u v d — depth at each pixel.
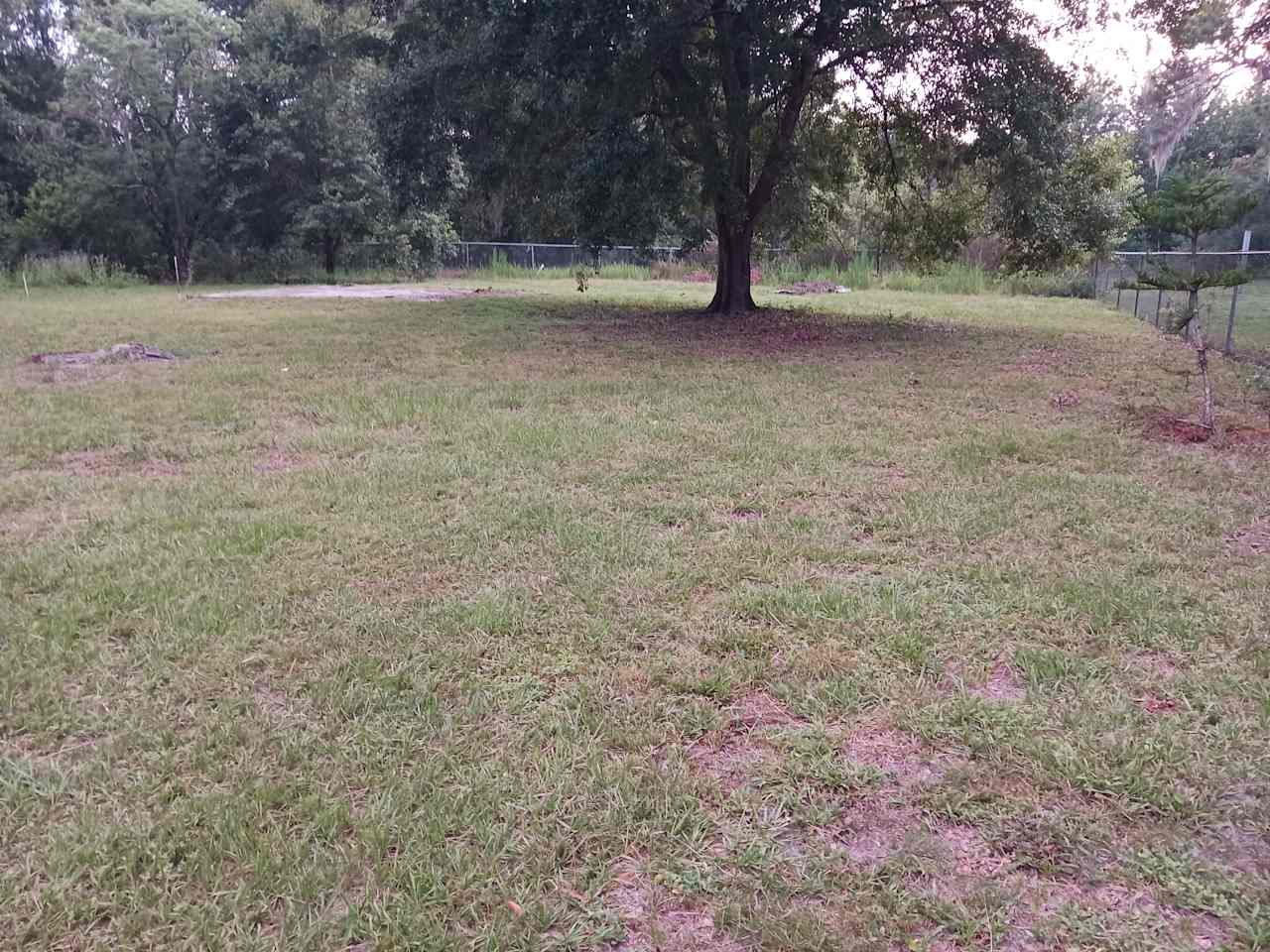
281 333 12.79
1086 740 2.54
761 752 2.54
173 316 15.41
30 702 2.75
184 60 26.38
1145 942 1.83
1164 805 2.27
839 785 2.37
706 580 3.70
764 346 11.57
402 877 2.02
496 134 14.85
